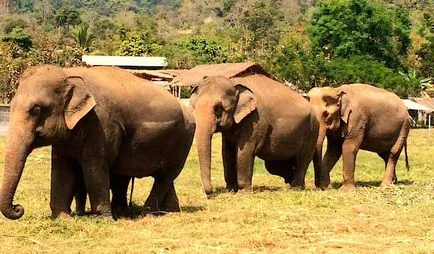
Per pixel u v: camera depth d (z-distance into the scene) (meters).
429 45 75.38
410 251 8.27
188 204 12.18
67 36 98.31
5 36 84.81
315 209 11.75
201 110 13.16
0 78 53.91
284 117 14.36
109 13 169.50
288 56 59.56
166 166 11.01
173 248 8.32
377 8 70.50
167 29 127.06
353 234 9.45
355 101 15.29
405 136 16.33
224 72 25.50
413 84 60.91
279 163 15.68
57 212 9.77
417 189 14.33
